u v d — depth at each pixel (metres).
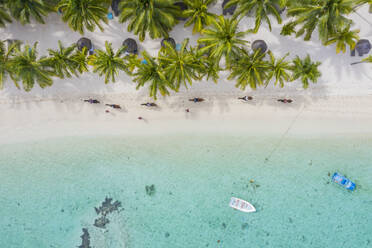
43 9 14.48
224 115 17.19
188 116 17.23
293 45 16.83
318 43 16.78
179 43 16.88
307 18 13.31
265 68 14.33
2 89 17.02
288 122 17.11
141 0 12.44
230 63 14.55
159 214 17.20
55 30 17.02
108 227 17.17
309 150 17.08
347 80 16.88
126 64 14.91
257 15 12.96
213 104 17.14
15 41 15.03
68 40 17.09
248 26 16.94
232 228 17.02
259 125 17.16
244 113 17.14
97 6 13.55
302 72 14.81
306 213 16.97
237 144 17.19
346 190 16.88
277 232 16.95
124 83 17.16
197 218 17.12
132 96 17.19
